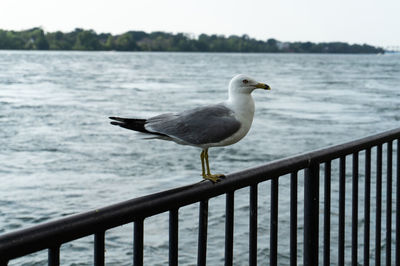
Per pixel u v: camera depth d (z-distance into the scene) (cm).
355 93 4616
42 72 7694
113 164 1670
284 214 1105
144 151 1883
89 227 175
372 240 937
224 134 290
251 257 249
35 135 2195
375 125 2622
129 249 915
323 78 7281
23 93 4122
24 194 1289
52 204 1216
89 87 4912
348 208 1116
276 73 8812
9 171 1548
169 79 6500
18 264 857
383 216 1062
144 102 3591
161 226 1014
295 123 2612
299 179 1333
